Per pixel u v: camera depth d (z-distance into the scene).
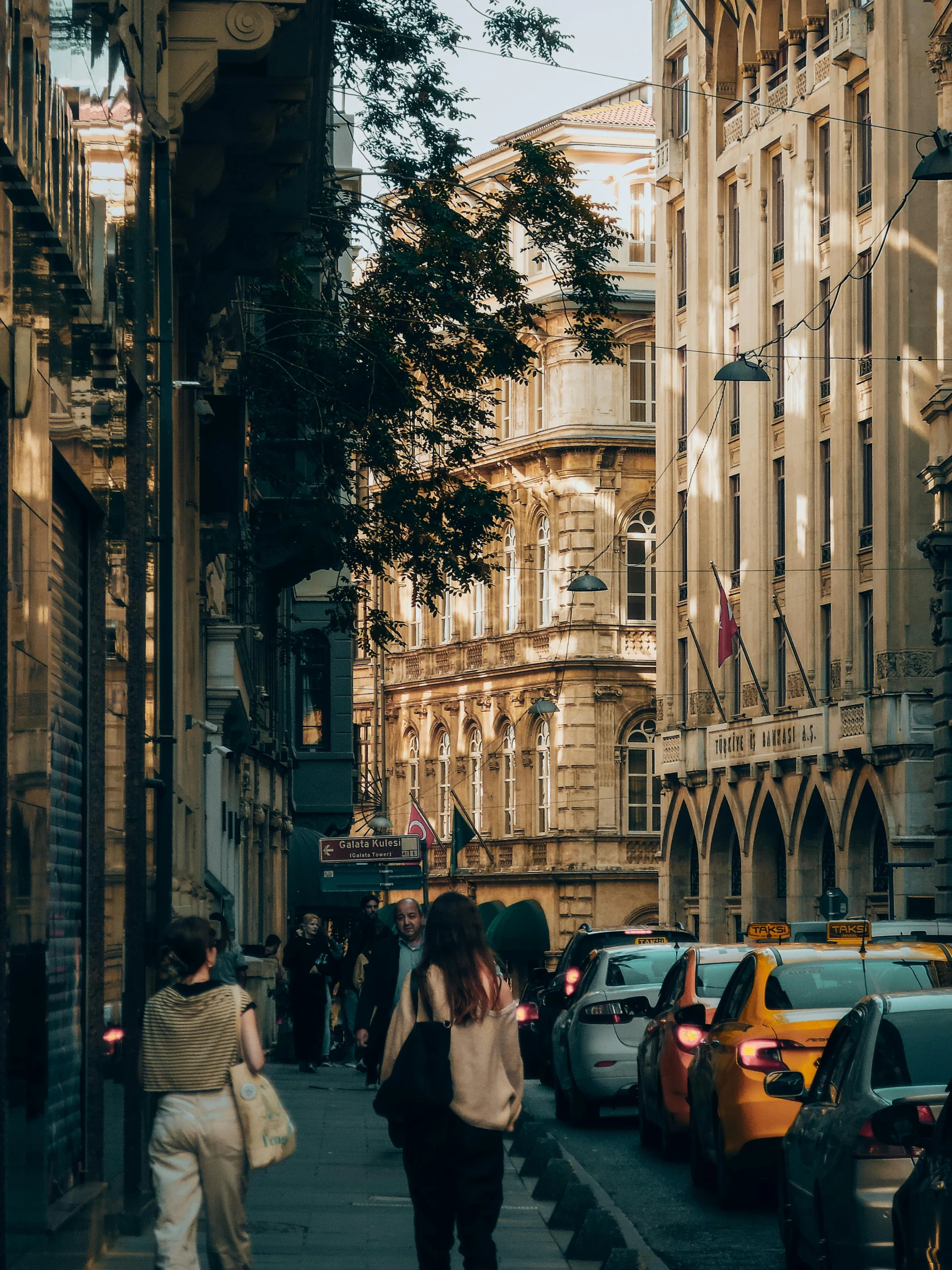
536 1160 16.48
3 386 8.14
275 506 33.59
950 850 44.25
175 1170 9.12
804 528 55.66
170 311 15.92
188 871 22.08
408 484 32.44
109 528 12.00
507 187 31.14
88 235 10.66
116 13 12.23
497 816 78.94
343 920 60.03
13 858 8.06
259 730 40.25
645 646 75.31
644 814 75.12
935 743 45.09
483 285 31.41
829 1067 10.80
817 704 54.56
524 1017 33.00
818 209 55.88
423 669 83.88
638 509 75.94
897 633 50.25
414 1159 9.18
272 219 21.98
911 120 50.44
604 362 31.20
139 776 13.42
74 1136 11.16
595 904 74.19
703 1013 17.14
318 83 19.77
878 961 14.70
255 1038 9.23
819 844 55.00
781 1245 12.76
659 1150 19.52
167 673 15.29
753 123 59.88
